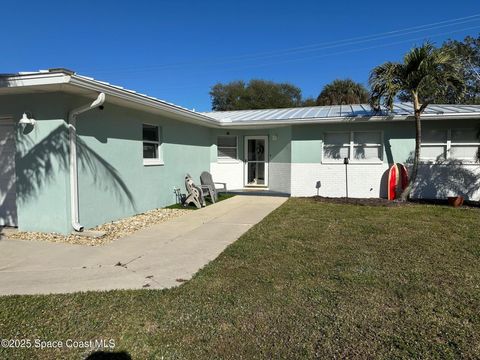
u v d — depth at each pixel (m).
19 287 4.45
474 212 9.56
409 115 11.56
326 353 3.00
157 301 4.01
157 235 7.25
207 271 4.97
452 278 4.65
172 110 9.80
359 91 29.19
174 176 11.72
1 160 7.74
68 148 7.03
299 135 13.05
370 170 12.55
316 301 3.97
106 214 8.32
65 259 5.61
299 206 10.77
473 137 11.96
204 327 3.44
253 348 3.09
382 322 3.50
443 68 10.27
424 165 12.19
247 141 15.45
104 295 4.18
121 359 2.96
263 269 5.04
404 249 6.00
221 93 48.66
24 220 7.39
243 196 13.45
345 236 6.91
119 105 8.65
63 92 6.87
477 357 2.92
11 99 7.28
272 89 47.50
